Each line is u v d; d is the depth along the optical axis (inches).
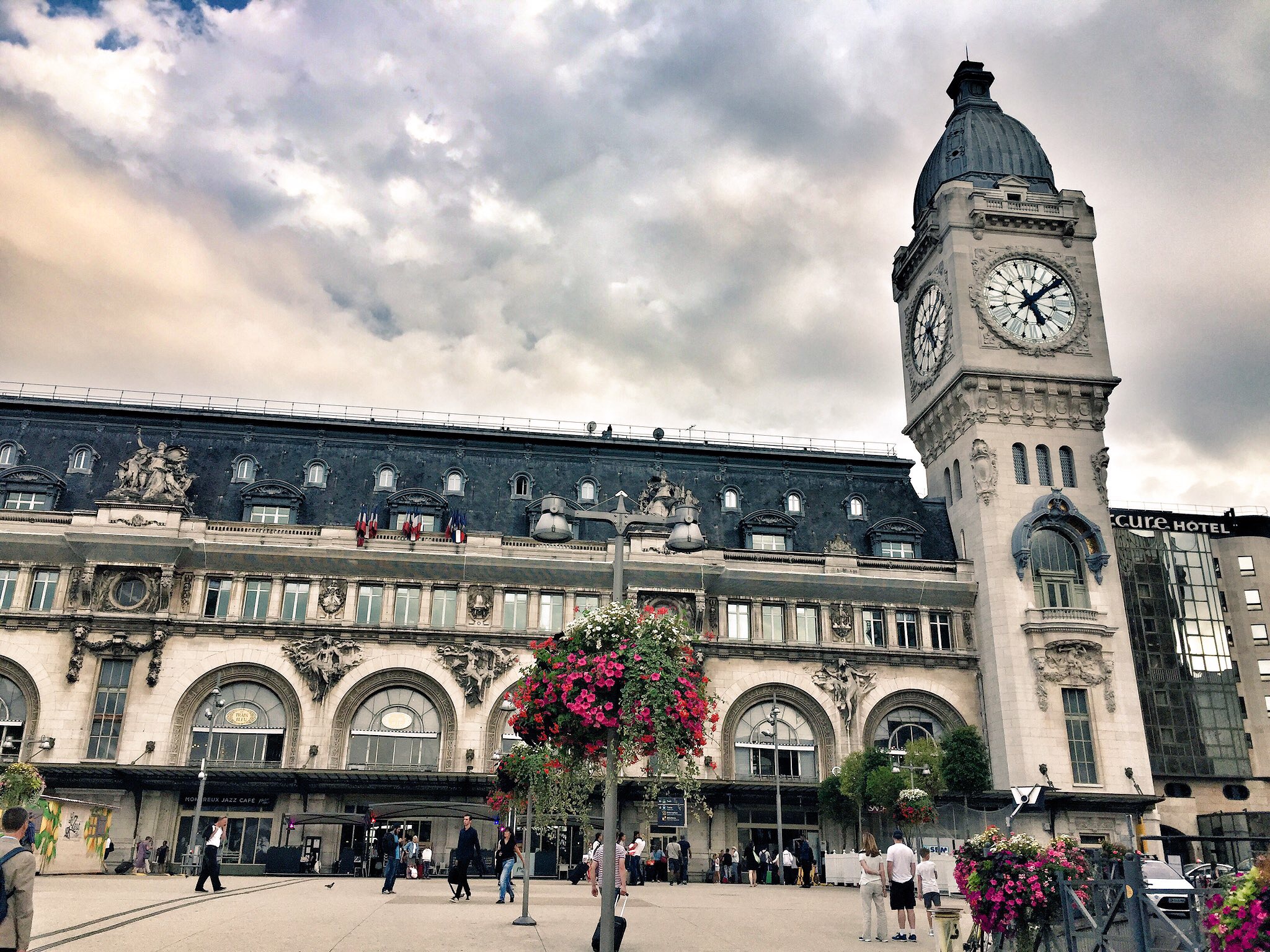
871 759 2454.5
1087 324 3026.6
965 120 3272.6
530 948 895.7
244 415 2930.6
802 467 3157.0
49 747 2410.2
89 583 2517.2
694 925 1138.0
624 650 864.3
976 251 3036.4
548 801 1263.5
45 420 2854.3
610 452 3065.9
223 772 2356.1
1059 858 836.6
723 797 2588.6
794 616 2815.0
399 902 1354.6
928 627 2859.3
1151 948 663.1
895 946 1005.2
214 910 1120.8
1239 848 3193.9
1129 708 2731.3
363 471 2898.6
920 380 3223.4
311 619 2581.2
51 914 1016.9
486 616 2652.6
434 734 2571.4
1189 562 3725.4
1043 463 2935.5
